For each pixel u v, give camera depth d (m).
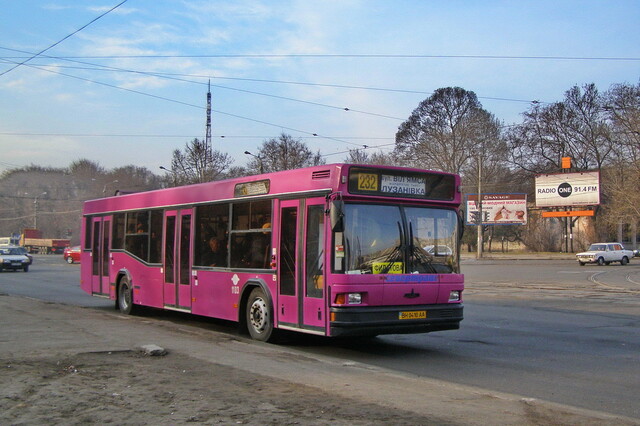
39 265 51.00
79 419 5.80
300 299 10.37
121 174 83.56
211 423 5.64
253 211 11.78
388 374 8.16
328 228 9.81
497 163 68.12
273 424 5.60
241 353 9.60
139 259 15.81
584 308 18.47
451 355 10.45
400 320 9.86
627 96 57.56
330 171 9.96
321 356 10.15
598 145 65.19
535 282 29.91
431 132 65.25
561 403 7.05
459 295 10.64
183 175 58.22
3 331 11.81
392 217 10.16
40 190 89.19
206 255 13.16
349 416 5.89
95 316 14.74
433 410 6.19
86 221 19.06
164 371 8.02
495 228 84.62
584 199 60.16
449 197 10.87
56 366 8.30
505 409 6.31
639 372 8.95
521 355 10.45
